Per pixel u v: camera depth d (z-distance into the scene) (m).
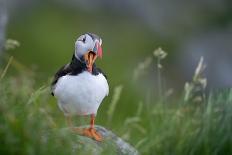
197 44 31.56
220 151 10.36
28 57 26.33
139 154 10.45
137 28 30.48
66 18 29.56
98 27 29.81
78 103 9.77
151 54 29.30
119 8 31.12
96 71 9.88
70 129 9.45
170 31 31.52
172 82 28.77
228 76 30.33
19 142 8.38
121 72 26.33
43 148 8.45
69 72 9.81
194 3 34.06
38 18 28.92
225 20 34.03
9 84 9.22
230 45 32.50
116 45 29.09
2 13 15.96
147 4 32.03
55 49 27.09
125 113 18.97
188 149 10.48
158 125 11.24
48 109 9.51
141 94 22.41
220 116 10.62
